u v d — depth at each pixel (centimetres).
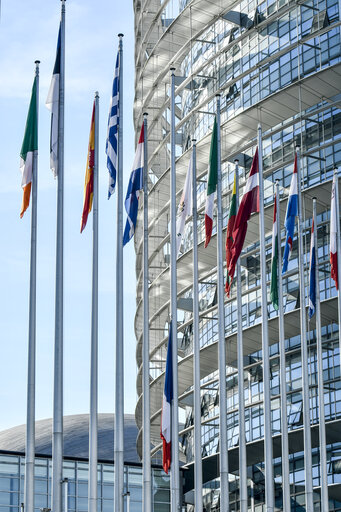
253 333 5906
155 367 7194
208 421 6350
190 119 6725
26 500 3036
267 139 6097
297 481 5709
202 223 6450
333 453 5525
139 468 6800
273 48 5972
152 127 7012
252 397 6097
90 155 3447
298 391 5731
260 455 6003
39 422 9394
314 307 4256
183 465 7225
